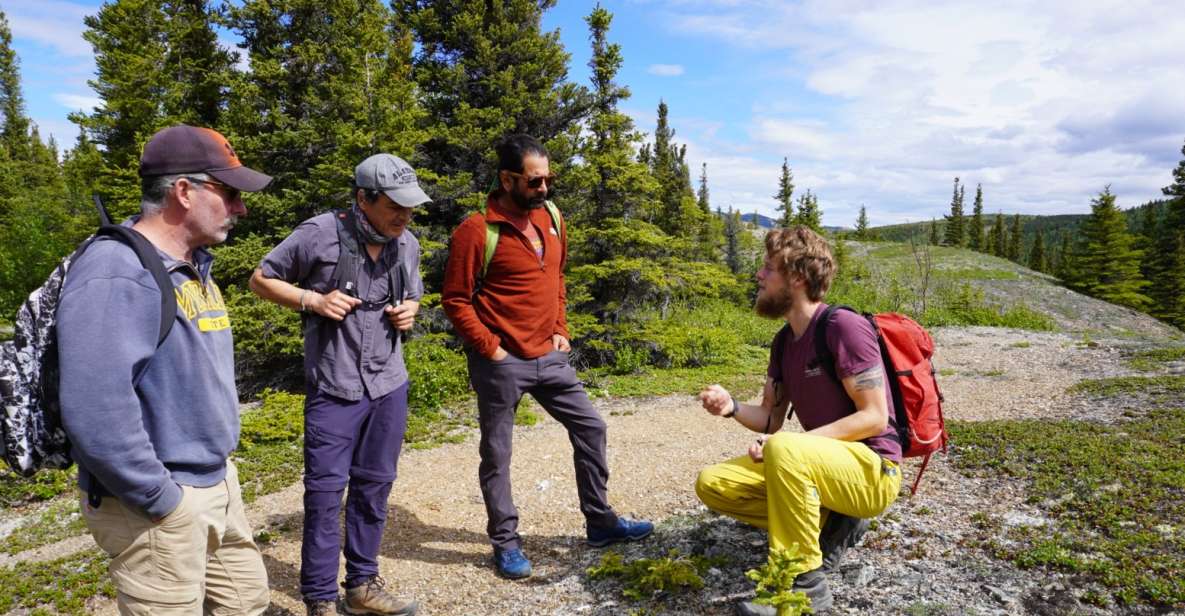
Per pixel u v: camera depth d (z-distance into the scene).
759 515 2.90
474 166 12.30
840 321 2.59
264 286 2.86
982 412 7.05
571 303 10.99
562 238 3.60
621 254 11.27
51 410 1.87
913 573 3.01
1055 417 6.31
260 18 11.09
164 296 1.94
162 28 13.45
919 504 3.83
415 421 7.44
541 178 3.18
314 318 2.95
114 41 13.66
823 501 2.57
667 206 22.62
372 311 3.01
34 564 4.36
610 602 3.08
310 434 2.99
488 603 3.28
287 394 8.12
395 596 3.27
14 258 17.95
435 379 8.24
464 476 5.62
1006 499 3.81
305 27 11.25
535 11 12.52
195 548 2.10
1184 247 40.31
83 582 3.98
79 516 5.51
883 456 2.58
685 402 8.69
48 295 1.87
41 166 41.22
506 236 3.29
